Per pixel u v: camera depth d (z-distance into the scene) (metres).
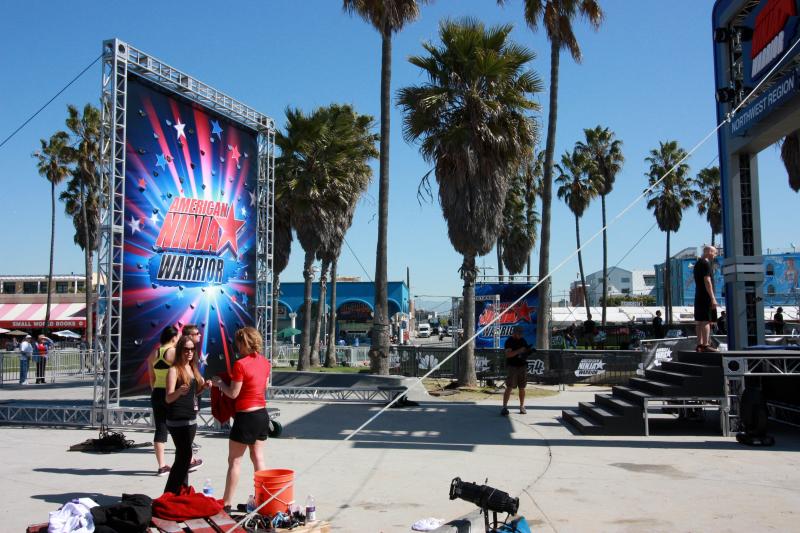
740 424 10.38
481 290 27.08
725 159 13.35
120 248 10.91
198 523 4.97
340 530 5.70
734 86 13.04
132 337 11.14
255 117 14.32
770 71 10.54
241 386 6.06
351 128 27.08
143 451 9.34
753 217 13.01
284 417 13.08
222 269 13.23
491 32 17.30
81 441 10.16
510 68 17.14
